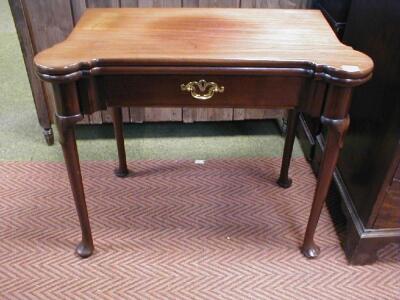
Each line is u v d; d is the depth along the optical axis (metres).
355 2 1.27
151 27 1.08
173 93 0.98
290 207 1.43
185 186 1.51
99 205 1.42
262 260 1.23
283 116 1.75
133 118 1.73
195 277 1.18
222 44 0.99
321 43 1.02
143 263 1.21
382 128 1.07
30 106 1.97
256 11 1.20
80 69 0.90
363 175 1.18
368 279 1.18
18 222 1.34
